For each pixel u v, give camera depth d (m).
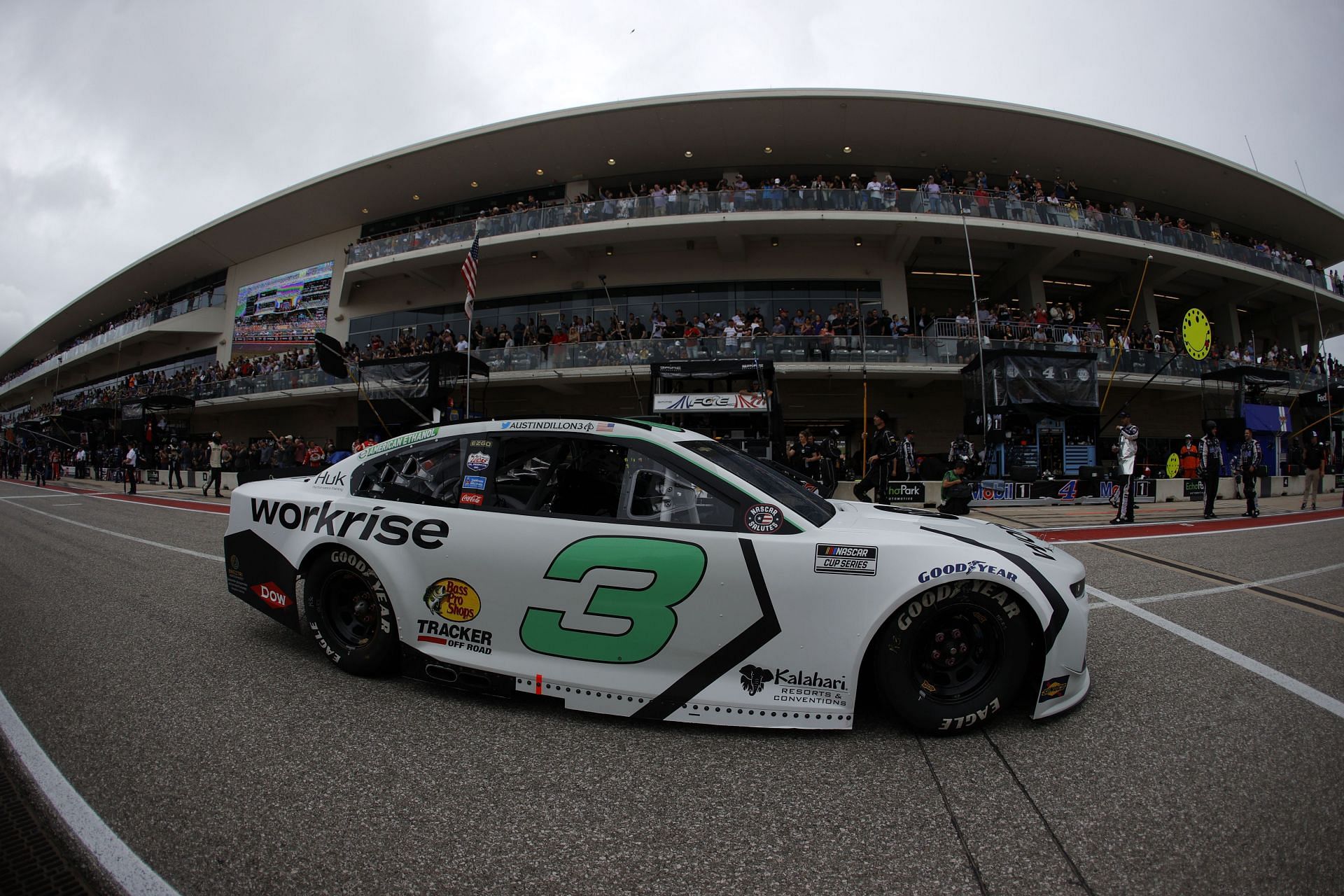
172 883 1.62
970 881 1.64
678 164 21.66
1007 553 2.54
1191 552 6.84
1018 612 2.46
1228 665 3.29
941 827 1.88
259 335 28.55
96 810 1.95
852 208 18.55
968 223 18.48
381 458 3.27
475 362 15.38
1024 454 15.19
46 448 31.30
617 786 2.12
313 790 2.08
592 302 21.67
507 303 22.64
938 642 2.51
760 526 2.54
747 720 2.44
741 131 20.11
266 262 29.02
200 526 9.34
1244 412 18.33
